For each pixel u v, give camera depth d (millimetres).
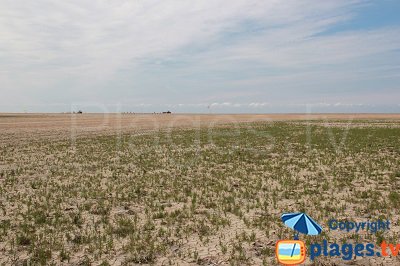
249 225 9922
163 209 11664
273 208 11711
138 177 17406
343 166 19953
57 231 9680
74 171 18984
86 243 8797
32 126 63375
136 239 8945
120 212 11570
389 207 11375
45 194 13828
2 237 9289
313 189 14391
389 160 21688
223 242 8781
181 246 8578
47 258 7914
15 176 17531
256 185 15266
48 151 27547
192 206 11805
